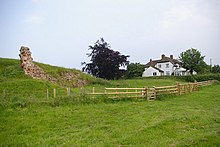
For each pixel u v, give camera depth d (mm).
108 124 14297
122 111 18469
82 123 14578
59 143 10977
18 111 16859
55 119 15359
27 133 12703
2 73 33750
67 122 14734
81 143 10734
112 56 57562
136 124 14023
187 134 11656
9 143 11047
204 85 46438
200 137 10469
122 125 13922
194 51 77188
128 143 10562
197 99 27141
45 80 33750
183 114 16891
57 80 37531
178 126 13398
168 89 30453
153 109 19656
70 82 39250
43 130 13203
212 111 18500
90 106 20000
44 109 17844
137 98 25797
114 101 23359
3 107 17359
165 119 14945
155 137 11336
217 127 12898
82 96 21844
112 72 58156
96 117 16141
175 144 9805
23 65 33750
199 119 15086
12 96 20719
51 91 26625
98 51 58125
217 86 47375
